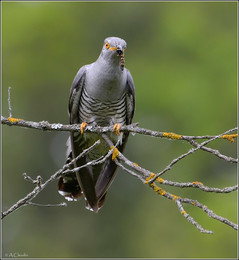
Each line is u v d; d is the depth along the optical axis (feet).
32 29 58.44
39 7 60.90
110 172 24.09
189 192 46.34
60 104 56.75
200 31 58.80
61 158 50.06
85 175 23.81
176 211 44.86
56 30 59.00
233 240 40.68
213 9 60.29
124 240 45.09
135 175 16.03
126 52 59.77
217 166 48.42
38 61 57.57
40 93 56.75
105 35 60.64
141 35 60.49
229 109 51.98
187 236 42.83
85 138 23.94
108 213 46.42
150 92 52.75
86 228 45.83
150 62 57.57
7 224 45.16
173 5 61.26
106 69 23.00
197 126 50.42
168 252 42.63
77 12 61.36
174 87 52.90
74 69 58.44
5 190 48.26
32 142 50.65
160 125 50.83
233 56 56.18
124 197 46.88
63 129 21.22
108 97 23.75
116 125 21.47
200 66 56.18
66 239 45.47
